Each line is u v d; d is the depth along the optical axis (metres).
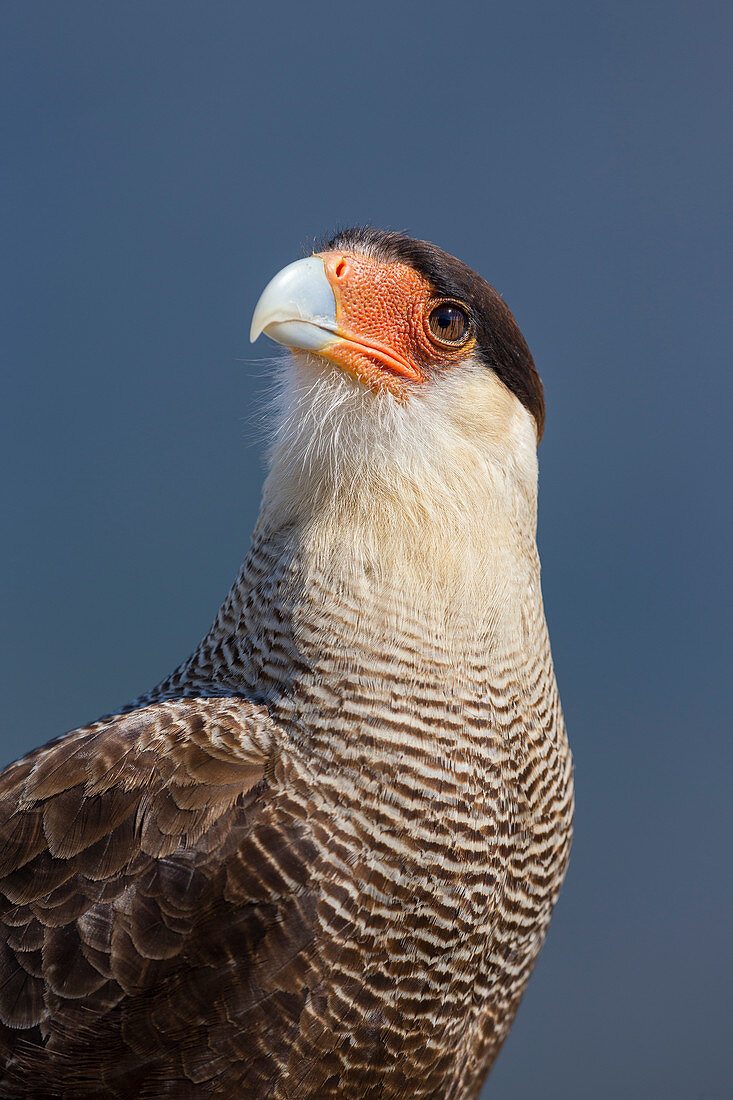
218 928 5.41
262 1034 5.41
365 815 5.43
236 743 5.44
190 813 5.43
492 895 5.45
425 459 5.47
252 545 5.49
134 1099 5.41
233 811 5.43
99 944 5.41
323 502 5.47
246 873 5.42
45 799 5.44
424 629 5.45
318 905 5.42
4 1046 5.41
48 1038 5.41
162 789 5.43
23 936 5.42
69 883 5.42
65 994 5.41
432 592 5.45
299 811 5.43
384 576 5.45
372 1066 5.43
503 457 5.49
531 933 5.47
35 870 5.43
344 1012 5.42
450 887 5.44
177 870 5.42
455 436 5.48
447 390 5.48
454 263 5.50
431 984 5.44
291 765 5.43
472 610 5.46
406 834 5.43
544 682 5.48
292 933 5.42
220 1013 5.41
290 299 5.48
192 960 5.41
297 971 5.42
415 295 5.48
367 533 5.46
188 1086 5.41
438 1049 5.45
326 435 5.47
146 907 5.41
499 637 5.46
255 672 5.46
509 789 5.45
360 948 5.43
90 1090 5.41
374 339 5.48
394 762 5.44
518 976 5.47
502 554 5.47
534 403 5.52
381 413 5.48
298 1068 5.42
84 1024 5.41
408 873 5.43
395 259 5.50
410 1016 5.43
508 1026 5.48
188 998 5.41
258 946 5.41
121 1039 5.41
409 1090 5.44
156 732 5.45
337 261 5.49
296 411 5.48
